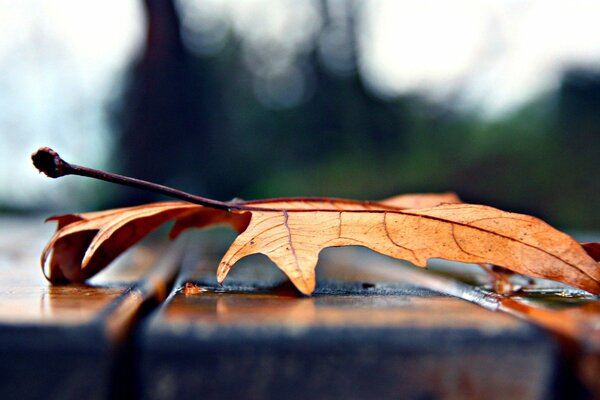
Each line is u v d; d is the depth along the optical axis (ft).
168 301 1.01
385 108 11.23
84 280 1.16
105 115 8.06
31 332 0.87
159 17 7.23
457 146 10.43
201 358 0.88
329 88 11.63
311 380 0.88
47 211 8.61
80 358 0.87
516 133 10.02
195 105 9.37
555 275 1.03
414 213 1.09
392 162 10.92
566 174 9.34
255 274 1.31
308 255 1.04
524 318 0.94
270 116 11.76
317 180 11.05
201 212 1.25
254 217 1.11
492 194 9.71
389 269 1.49
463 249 1.06
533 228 1.06
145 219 1.17
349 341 0.88
